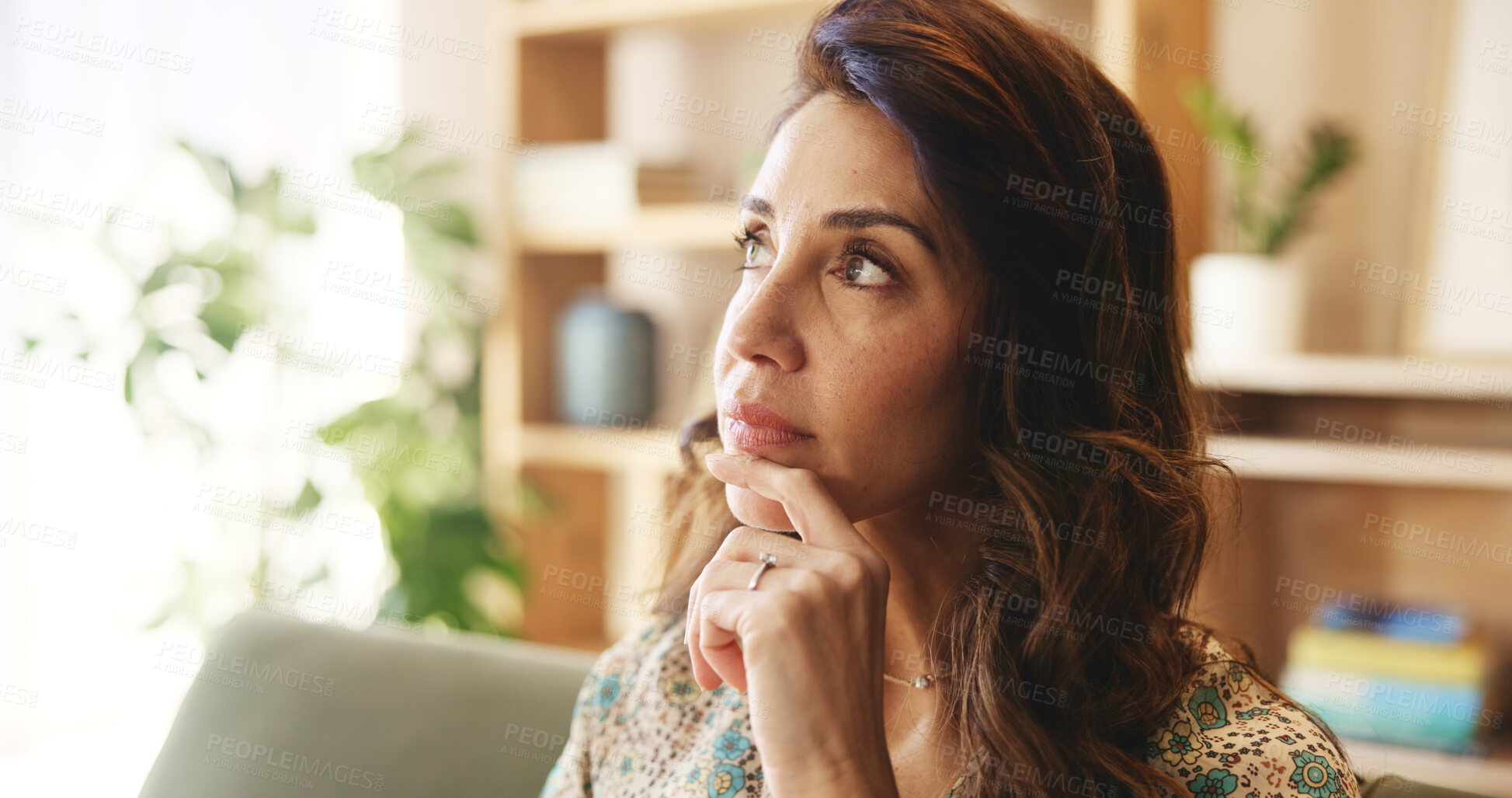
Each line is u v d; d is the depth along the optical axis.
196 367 2.18
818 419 0.69
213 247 2.16
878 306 0.68
